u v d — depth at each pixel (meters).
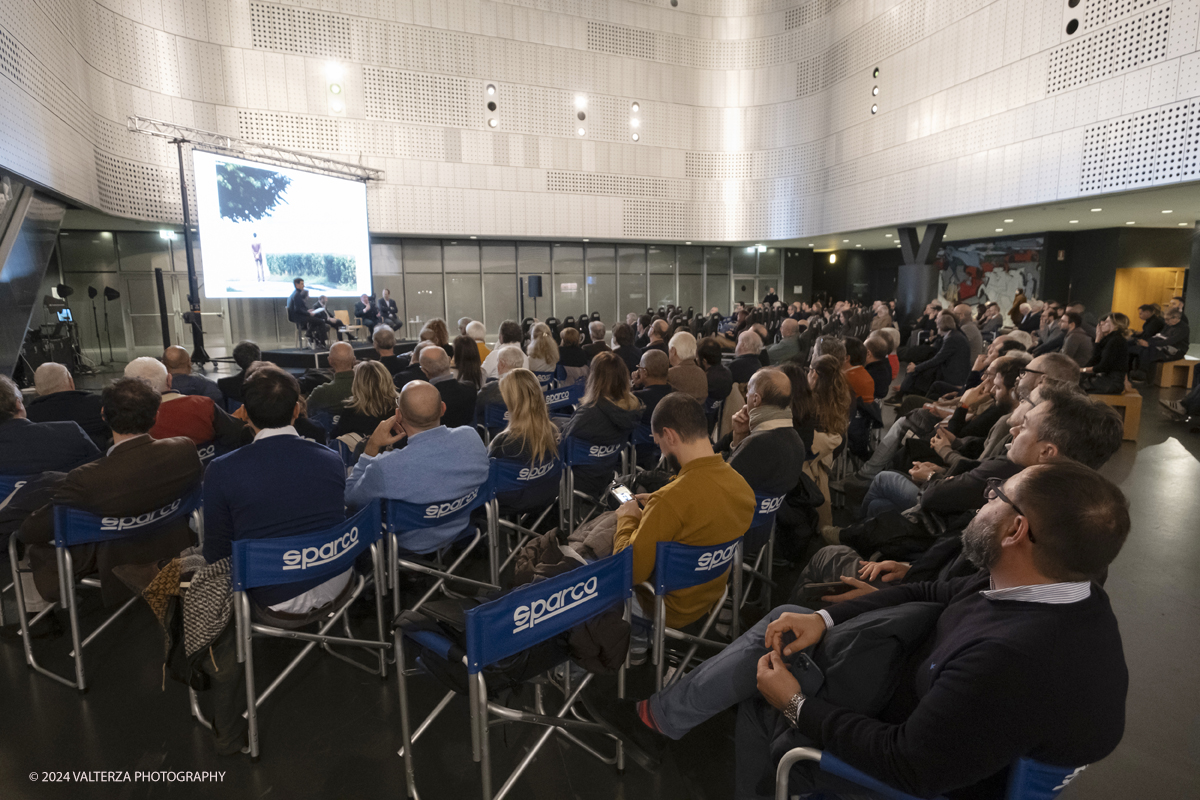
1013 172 10.76
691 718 1.72
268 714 2.31
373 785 1.97
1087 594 1.14
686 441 2.04
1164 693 2.35
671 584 1.99
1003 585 1.22
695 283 20.45
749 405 2.68
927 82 12.50
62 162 8.59
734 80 17.20
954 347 6.14
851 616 1.56
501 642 1.55
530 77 15.84
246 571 1.95
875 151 14.07
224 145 12.80
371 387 3.54
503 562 3.51
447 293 17.27
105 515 2.27
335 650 2.70
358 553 2.25
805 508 3.31
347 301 15.52
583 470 3.62
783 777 1.34
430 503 2.53
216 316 14.37
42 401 3.46
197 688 1.98
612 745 2.17
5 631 2.78
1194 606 3.03
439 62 14.90
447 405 3.75
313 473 2.18
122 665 2.59
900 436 4.15
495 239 17.38
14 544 2.48
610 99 16.66
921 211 12.91
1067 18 9.63
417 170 15.00
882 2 13.55
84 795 1.92
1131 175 8.89
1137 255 15.62
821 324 9.40
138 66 11.35
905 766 1.13
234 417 3.65
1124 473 5.24
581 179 16.62
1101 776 1.95
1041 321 9.45
